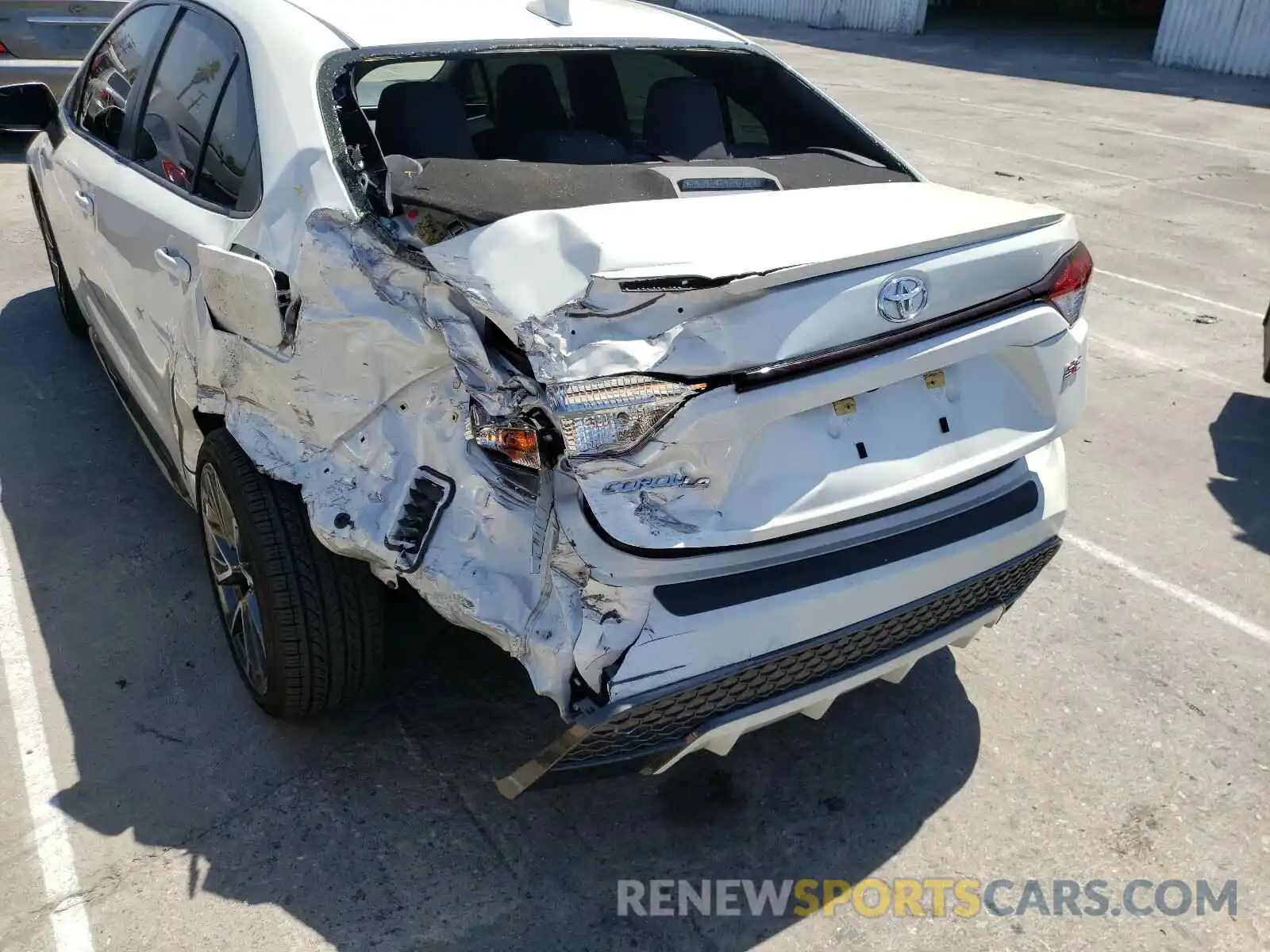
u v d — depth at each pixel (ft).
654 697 6.40
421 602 10.28
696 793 8.80
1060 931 7.72
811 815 8.65
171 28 10.97
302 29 9.05
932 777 9.10
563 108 11.23
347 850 8.03
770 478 6.72
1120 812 8.84
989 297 7.29
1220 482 14.57
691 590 6.56
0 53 25.35
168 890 7.59
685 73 11.14
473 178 7.96
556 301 6.27
